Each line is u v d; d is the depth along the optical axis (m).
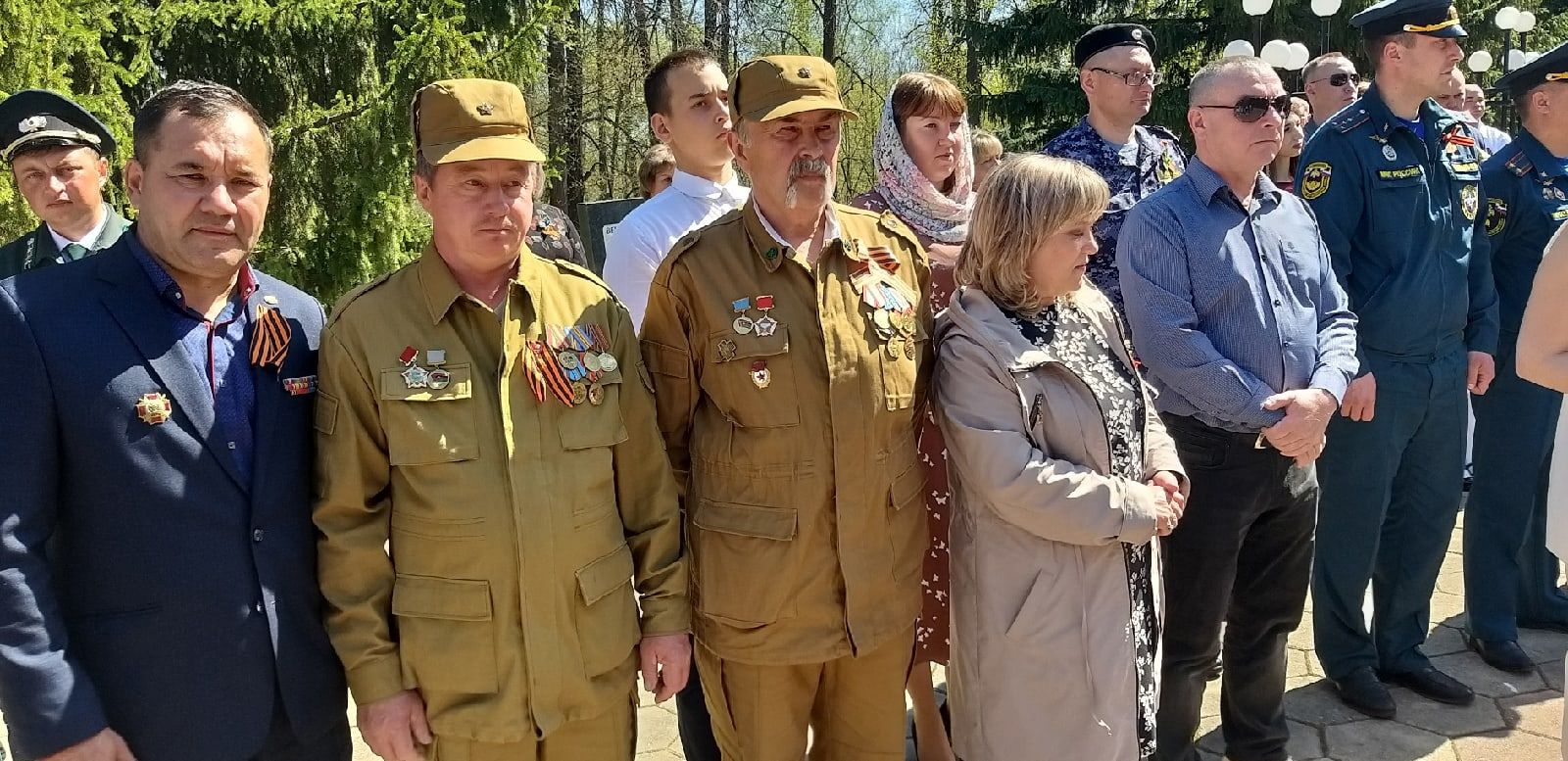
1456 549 4.35
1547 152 3.40
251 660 1.65
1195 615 2.60
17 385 1.51
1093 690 2.09
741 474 2.07
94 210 3.54
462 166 1.80
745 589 2.06
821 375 2.05
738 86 2.12
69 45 6.37
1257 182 2.70
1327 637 3.16
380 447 1.81
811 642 2.08
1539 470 3.38
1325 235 2.99
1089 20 15.13
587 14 15.72
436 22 8.18
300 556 1.74
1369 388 2.86
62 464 1.57
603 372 1.92
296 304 1.83
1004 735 2.14
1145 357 2.58
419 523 1.79
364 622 1.78
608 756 1.94
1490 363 3.19
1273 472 2.53
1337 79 4.94
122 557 1.57
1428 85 2.92
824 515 2.06
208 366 1.67
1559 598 3.68
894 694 2.23
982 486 2.09
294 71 8.60
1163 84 14.77
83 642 1.57
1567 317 2.03
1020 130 15.61
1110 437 2.14
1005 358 2.10
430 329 1.83
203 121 1.61
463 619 1.78
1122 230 2.66
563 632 1.83
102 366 1.56
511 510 1.79
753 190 2.15
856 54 19.77
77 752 1.50
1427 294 2.96
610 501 1.93
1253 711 2.74
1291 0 13.28
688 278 2.12
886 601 2.14
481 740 1.79
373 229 8.40
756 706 2.13
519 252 1.92
